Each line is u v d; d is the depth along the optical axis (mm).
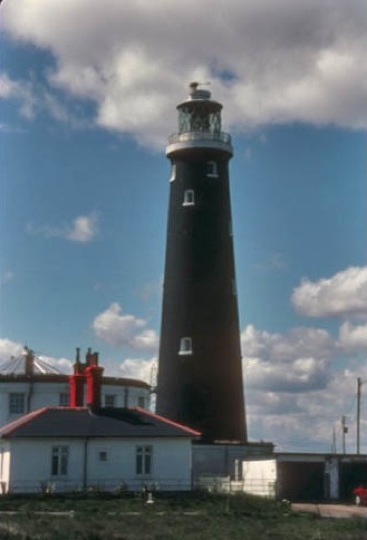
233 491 57531
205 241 74812
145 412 60000
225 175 76875
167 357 74062
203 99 77188
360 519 41000
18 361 81375
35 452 55438
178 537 33844
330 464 58875
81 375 62375
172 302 74562
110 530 34781
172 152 76438
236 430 72875
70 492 53875
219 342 73438
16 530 33938
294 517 42969
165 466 57656
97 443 56656
